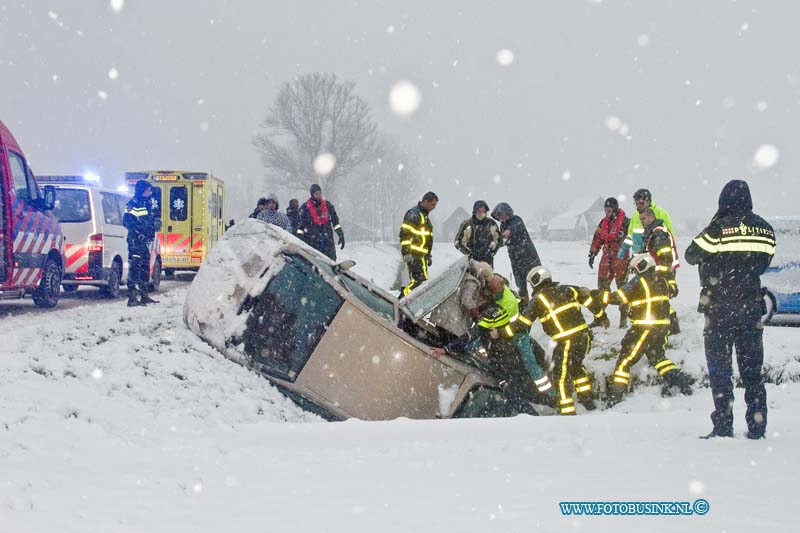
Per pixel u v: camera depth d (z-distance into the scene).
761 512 5.16
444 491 5.74
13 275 17.48
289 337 11.70
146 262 19.41
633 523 4.89
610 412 13.01
